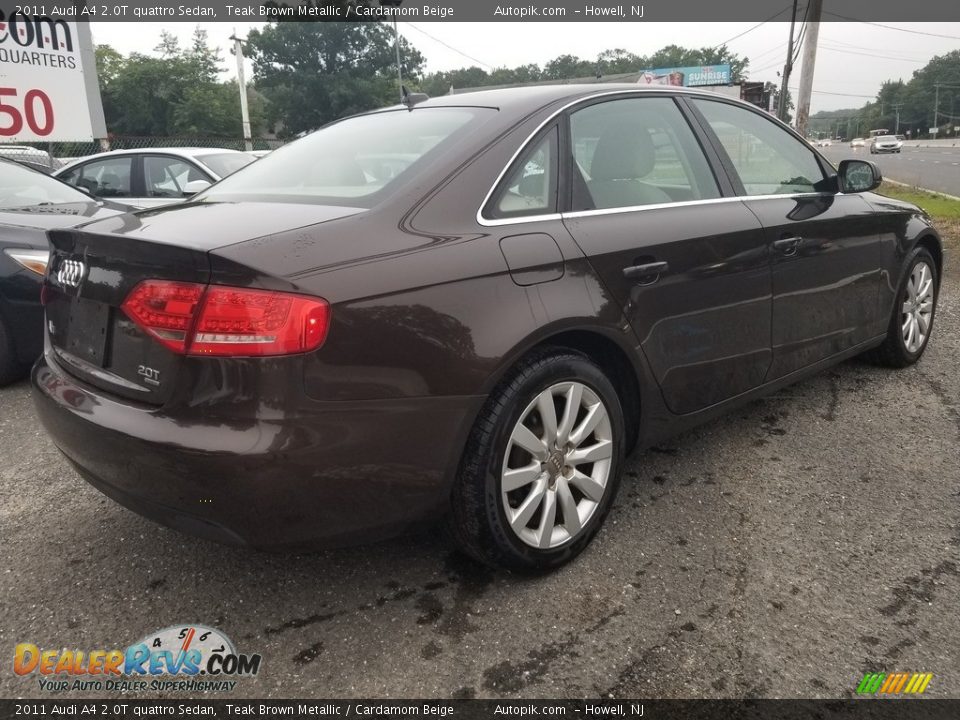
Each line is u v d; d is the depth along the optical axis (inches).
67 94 374.3
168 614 88.9
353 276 74.9
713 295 109.7
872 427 140.4
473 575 95.6
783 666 79.0
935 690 75.6
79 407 82.4
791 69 1194.6
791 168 137.4
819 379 166.7
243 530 73.7
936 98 4909.0
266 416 70.9
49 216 176.2
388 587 93.4
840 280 136.9
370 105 1924.2
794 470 123.8
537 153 96.3
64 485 121.3
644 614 87.5
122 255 78.7
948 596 90.2
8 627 86.6
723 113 127.1
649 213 104.9
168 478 73.5
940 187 877.2
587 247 93.9
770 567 96.5
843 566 96.7
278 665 80.4
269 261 72.0
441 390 79.2
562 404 93.6
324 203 88.3
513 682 77.3
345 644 83.3
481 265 83.4
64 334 92.4
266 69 1966.0
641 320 99.3
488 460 84.7
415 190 86.0
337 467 74.3
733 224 113.6
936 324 212.4
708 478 121.4
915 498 114.2
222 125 1739.7
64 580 95.3
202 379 72.3
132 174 309.4
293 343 70.6
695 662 79.7
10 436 141.9
